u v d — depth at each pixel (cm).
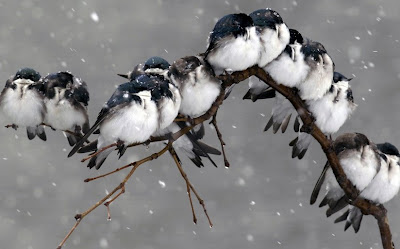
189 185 522
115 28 3156
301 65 656
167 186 2058
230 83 618
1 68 2888
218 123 2317
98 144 565
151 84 569
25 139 2244
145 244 1858
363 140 671
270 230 1883
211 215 1950
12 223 1938
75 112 652
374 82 2628
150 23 3191
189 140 606
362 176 667
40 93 646
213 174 2116
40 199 2031
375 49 2920
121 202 2023
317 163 2127
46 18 3145
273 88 622
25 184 2081
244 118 2338
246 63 618
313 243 1838
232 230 1889
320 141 606
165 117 568
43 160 2169
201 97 622
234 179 2100
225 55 616
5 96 641
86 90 666
